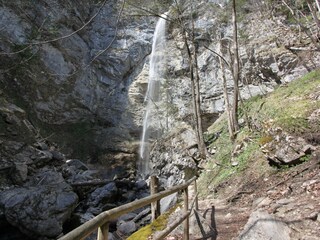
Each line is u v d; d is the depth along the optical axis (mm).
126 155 20094
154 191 6062
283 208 4512
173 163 11031
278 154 6055
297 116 7352
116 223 8461
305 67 12594
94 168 19438
